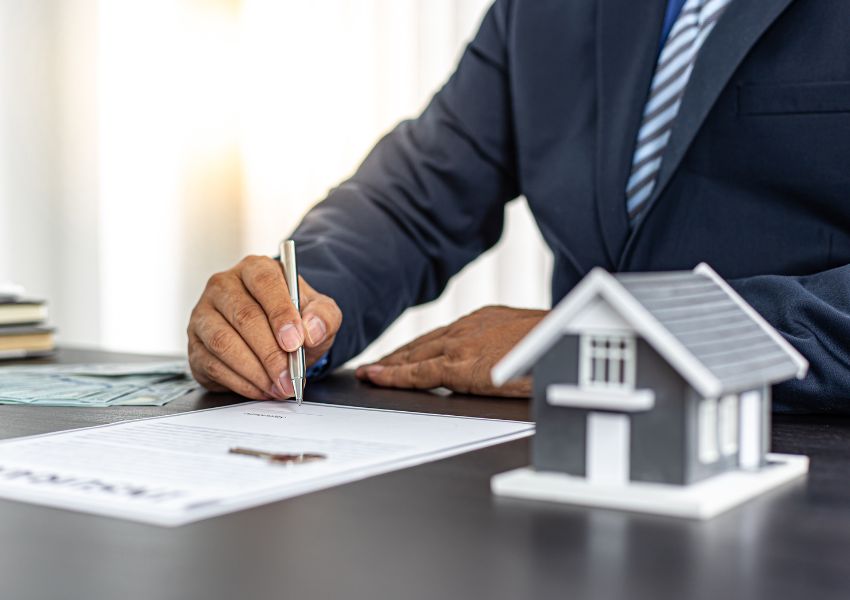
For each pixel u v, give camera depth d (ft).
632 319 1.61
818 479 1.88
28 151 9.22
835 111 3.48
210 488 1.78
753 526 1.55
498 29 4.50
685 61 3.83
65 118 9.50
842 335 2.69
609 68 3.98
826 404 2.69
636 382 1.66
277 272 3.23
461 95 4.47
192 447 2.18
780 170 3.58
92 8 9.64
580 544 1.46
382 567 1.36
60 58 9.43
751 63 3.62
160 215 10.13
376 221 4.24
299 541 1.48
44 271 9.36
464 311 8.69
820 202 3.54
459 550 1.43
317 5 9.68
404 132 4.57
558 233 4.17
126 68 9.88
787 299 2.79
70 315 9.59
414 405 2.96
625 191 3.92
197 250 10.34
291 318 3.00
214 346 3.08
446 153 4.41
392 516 1.62
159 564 1.38
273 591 1.27
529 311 3.74
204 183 10.30
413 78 9.28
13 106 9.09
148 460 2.03
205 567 1.36
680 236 3.76
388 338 8.97
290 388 2.97
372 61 9.45
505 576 1.32
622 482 1.69
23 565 1.38
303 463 1.99
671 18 3.93
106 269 9.82
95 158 9.72
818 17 3.52
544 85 4.23
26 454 2.10
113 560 1.40
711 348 1.66
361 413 2.75
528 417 2.70
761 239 3.61
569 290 4.20
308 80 9.79
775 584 1.28
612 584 1.28
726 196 3.69
